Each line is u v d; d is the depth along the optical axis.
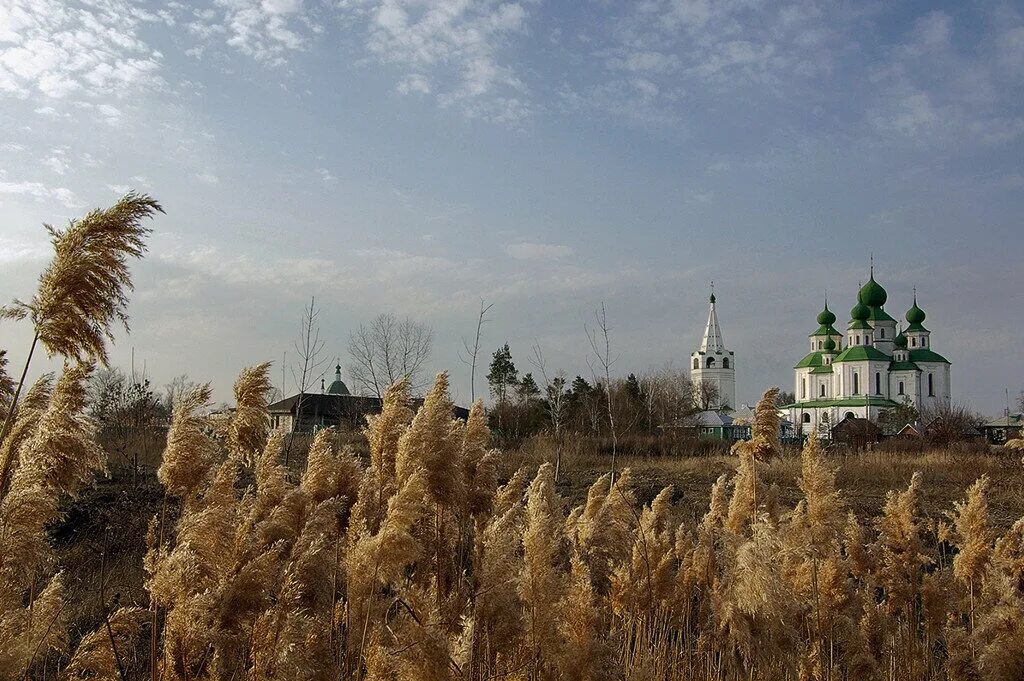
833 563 6.77
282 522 5.36
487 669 4.88
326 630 4.82
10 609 4.21
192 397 4.95
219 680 4.46
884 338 108.75
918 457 33.72
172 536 5.98
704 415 91.38
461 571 5.52
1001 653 5.70
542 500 5.29
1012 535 7.94
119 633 4.82
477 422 5.92
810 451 7.11
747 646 5.62
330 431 6.63
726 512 8.81
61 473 4.41
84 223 4.65
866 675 6.60
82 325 4.68
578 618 4.98
